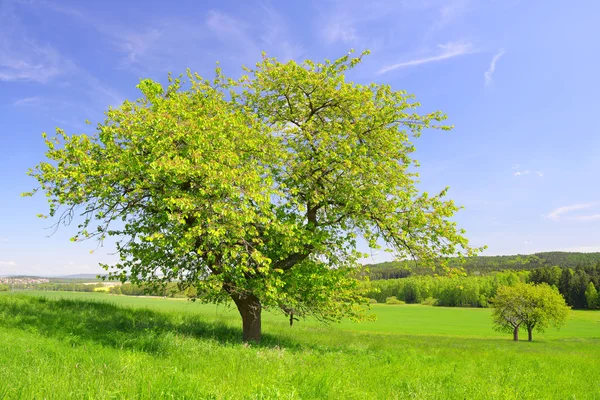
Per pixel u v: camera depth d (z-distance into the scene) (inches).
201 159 489.1
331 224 682.2
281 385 280.4
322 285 618.2
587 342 2023.9
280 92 685.3
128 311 770.2
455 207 616.4
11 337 389.1
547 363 646.5
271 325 1156.5
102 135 514.0
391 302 5684.1
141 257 574.6
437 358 599.5
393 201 625.0
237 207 500.7
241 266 518.3
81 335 454.0
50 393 213.0
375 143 665.6
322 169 636.1
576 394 386.6
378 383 350.6
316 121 684.7
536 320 2242.9
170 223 529.7
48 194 536.1
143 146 501.0
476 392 336.2
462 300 5064.0
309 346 669.9
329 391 285.3
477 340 1849.2
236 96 717.3
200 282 551.2
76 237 538.9
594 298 4712.1
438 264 646.5
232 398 238.8
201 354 424.2
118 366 302.2
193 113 535.8
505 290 2331.4
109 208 551.5
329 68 687.1
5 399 201.5
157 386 240.1
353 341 857.5
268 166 621.3
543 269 5167.3
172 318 786.8
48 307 674.8
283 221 602.9
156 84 554.3
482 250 619.5
